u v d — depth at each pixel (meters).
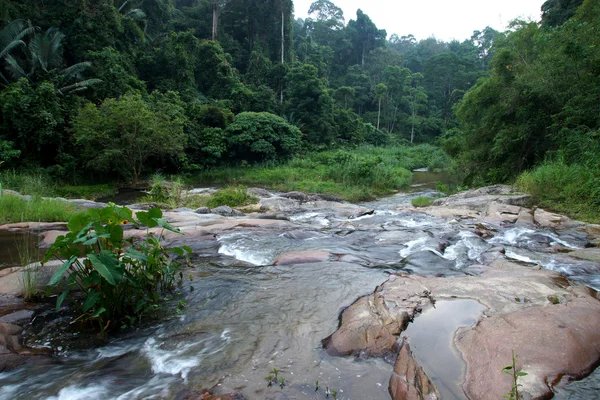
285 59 45.53
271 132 29.06
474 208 10.03
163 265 4.30
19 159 18.45
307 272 4.96
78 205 10.55
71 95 21.12
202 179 24.83
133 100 20.27
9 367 2.89
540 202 9.78
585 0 12.25
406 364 2.64
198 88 34.72
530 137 13.12
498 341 2.82
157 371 2.84
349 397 2.41
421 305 3.60
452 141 18.38
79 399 2.53
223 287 4.48
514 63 13.84
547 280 4.20
